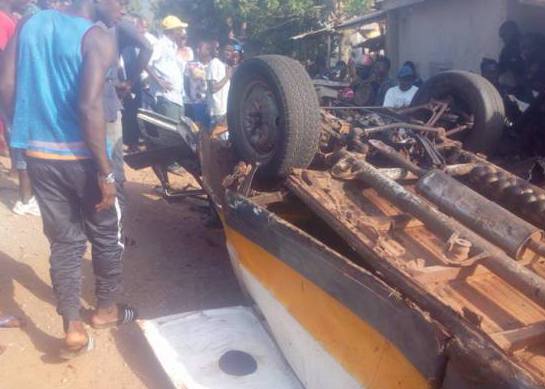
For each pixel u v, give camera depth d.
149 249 5.41
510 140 5.79
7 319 3.96
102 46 3.28
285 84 3.83
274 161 3.95
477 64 9.85
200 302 4.57
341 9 19.77
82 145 3.45
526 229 2.83
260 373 3.48
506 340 2.38
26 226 5.43
